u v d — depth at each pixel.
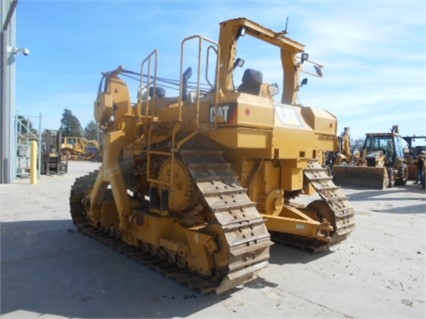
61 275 4.27
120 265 4.64
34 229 6.35
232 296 3.82
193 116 4.22
